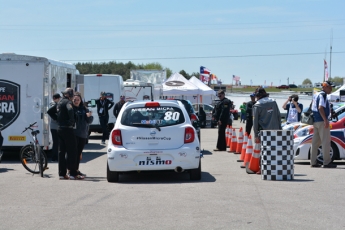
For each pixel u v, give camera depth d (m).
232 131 17.36
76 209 7.77
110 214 7.39
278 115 11.45
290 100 18.48
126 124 10.38
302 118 12.70
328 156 12.53
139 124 10.32
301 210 7.52
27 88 14.66
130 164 10.16
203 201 8.23
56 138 14.69
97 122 24.67
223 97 17.67
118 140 10.29
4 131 14.66
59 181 10.80
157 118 10.40
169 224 6.73
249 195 8.72
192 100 41.28
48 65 14.73
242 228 6.48
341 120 13.27
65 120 10.97
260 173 11.50
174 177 11.29
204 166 13.21
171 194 8.92
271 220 6.90
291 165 10.44
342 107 13.54
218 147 17.77
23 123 14.70
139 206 7.91
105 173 12.16
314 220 6.89
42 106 14.66
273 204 7.95
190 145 10.29
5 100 14.66
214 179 10.73
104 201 8.37
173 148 10.23
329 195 8.68
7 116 14.65
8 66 14.64
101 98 21.33
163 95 35.50
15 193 9.24
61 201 8.43
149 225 6.70
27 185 10.22
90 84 25.14
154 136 10.24
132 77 39.31
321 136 12.45
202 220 6.93
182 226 6.62
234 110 49.59
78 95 11.51
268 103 11.38
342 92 26.97
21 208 7.90
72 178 11.05
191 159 10.23
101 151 18.14
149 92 30.47
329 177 10.81
